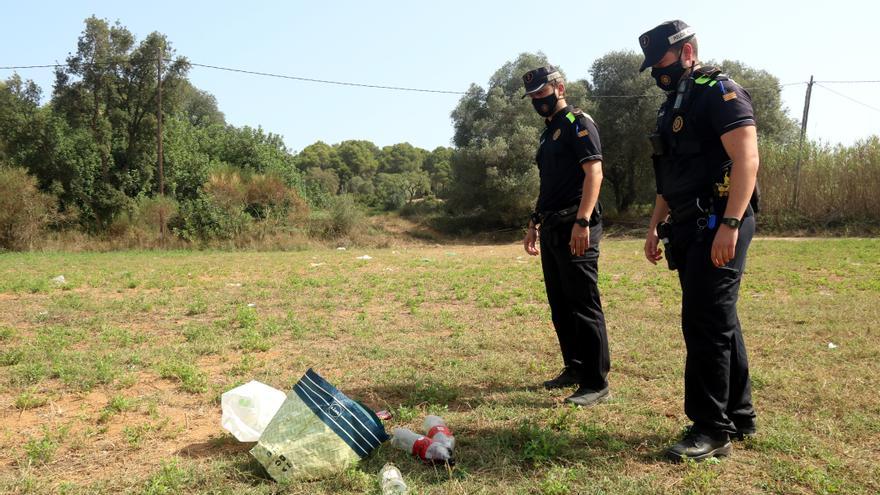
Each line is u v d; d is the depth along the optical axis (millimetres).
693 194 3182
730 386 3377
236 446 3449
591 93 37875
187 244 25312
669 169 3330
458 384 4594
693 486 2812
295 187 34031
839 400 4016
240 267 14938
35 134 29391
